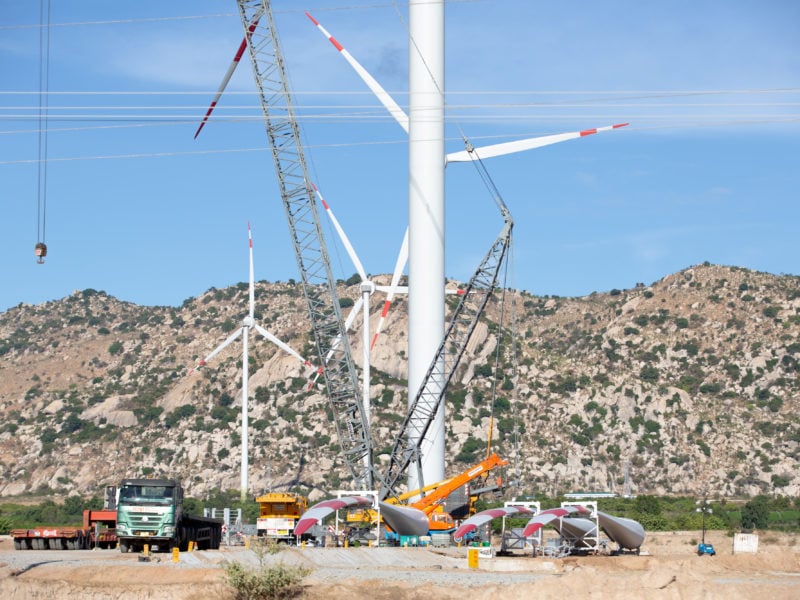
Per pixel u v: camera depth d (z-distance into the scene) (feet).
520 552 381.19
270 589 223.71
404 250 545.85
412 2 487.61
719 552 449.89
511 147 511.81
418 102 483.92
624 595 221.05
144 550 292.20
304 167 484.74
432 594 226.99
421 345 478.59
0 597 230.27
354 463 499.92
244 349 651.25
